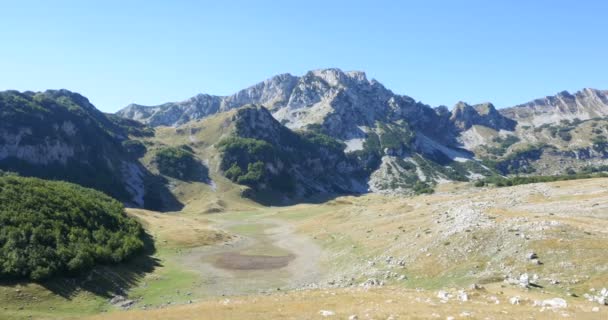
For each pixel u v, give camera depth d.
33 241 65.75
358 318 32.00
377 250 80.19
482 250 60.59
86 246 71.31
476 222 70.25
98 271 68.31
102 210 93.44
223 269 82.62
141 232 101.56
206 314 38.97
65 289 60.66
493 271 54.09
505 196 112.12
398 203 140.25
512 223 65.62
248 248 106.06
